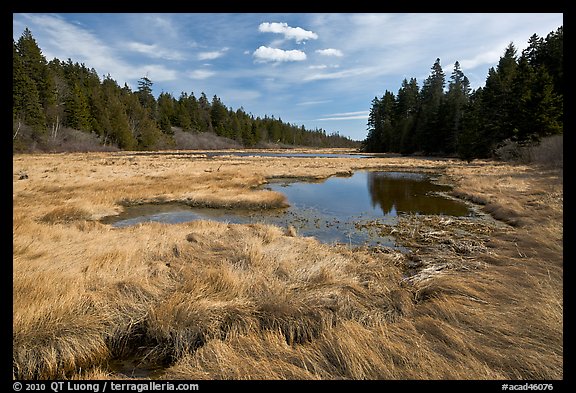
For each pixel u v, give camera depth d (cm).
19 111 4484
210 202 1477
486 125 3794
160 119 8162
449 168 3016
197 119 9838
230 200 1483
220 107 10306
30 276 512
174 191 1692
